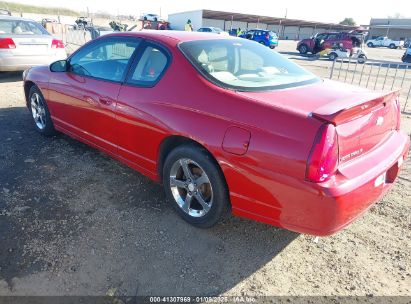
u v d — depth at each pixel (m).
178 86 3.00
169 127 2.96
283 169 2.37
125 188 3.73
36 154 4.47
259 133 2.47
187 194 3.09
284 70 3.41
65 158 4.39
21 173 3.97
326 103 2.57
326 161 2.24
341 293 2.49
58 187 3.70
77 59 4.18
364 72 15.27
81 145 4.81
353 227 3.23
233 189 2.67
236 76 3.05
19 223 3.08
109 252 2.79
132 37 3.59
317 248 2.93
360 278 2.63
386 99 2.68
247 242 2.97
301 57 23.78
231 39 3.66
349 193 2.29
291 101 2.61
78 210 3.31
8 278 2.49
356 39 23.70
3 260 2.65
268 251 2.88
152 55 3.33
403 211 3.51
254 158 2.48
